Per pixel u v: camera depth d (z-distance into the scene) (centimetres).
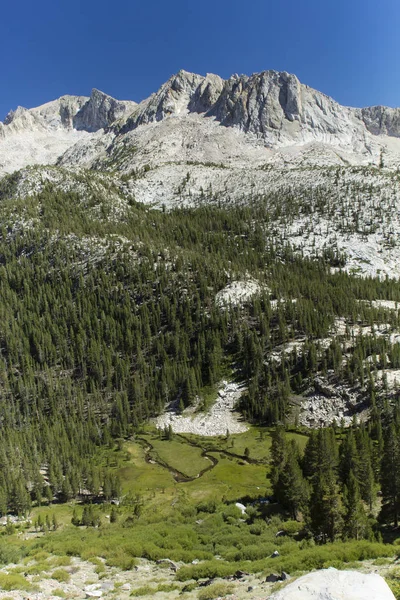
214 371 17350
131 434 15350
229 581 3519
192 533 6231
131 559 4712
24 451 12569
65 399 17388
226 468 11800
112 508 8931
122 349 19950
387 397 13638
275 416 14612
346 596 1730
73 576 4169
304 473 8025
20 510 9100
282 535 5991
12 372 18775
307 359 16325
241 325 19038
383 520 6306
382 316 18988
